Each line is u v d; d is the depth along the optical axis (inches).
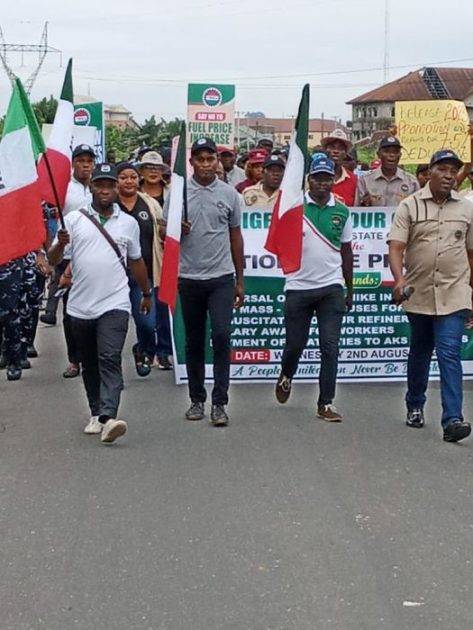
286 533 177.9
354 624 142.3
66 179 265.7
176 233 242.8
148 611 146.9
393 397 287.4
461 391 240.7
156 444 238.1
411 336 251.1
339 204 257.3
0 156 239.6
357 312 300.7
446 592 153.0
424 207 243.0
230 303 253.3
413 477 211.2
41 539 176.4
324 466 219.0
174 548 171.2
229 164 405.1
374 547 171.3
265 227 297.3
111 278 239.8
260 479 209.5
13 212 239.6
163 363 331.6
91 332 242.4
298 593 152.8
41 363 344.8
